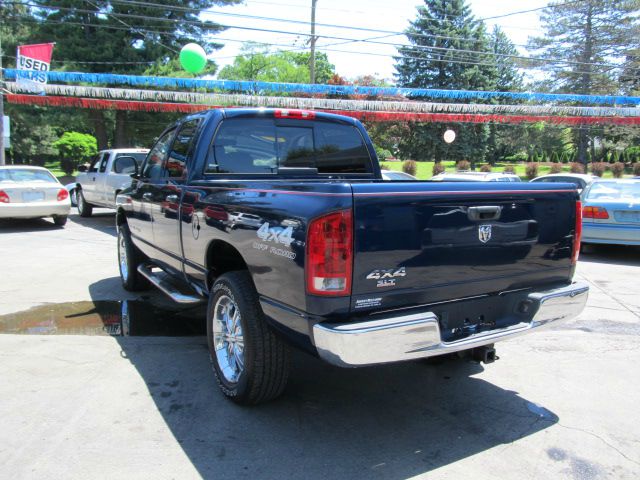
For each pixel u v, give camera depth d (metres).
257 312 3.28
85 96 16.17
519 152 51.25
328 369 4.27
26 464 2.79
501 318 3.41
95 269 7.84
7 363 4.18
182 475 2.73
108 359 4.32
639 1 39.56
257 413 3.45
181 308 5.89
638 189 9.90
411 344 2.80
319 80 57.16
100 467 2.79
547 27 41.88
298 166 4.64
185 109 17.64
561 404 3.69
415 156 43.66
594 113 17.77
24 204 11.62
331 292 2.68
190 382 3.91
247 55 40.34
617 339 5.15
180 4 24.94
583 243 9.98
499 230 3.22
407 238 2.84
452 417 3.47
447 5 41.53
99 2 23.97
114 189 12.30
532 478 2.79
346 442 3.11
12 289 6.60
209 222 3.76
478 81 42.06
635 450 3.08
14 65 25.03
